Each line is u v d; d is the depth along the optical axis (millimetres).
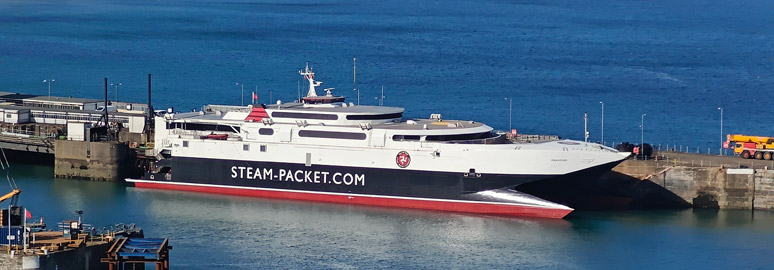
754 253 178375
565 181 199875
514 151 197250
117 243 145250
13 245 140375
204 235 184875
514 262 173625
